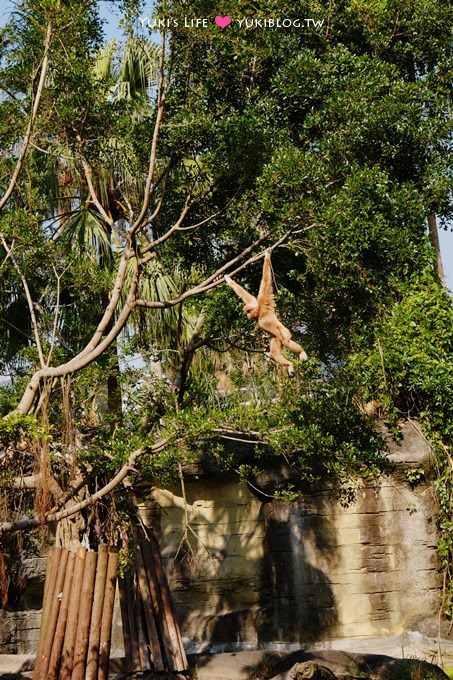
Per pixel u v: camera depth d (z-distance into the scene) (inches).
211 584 1011.3
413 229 593.9
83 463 675.4
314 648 896.9
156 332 840.3
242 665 746.2
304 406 649.6
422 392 807.1
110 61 883.4
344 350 703.7
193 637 968.9
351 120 597.6
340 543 912.9
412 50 711.1
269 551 956.6
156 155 648.4
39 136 714.2
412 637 860.0
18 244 692.1
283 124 634.2
